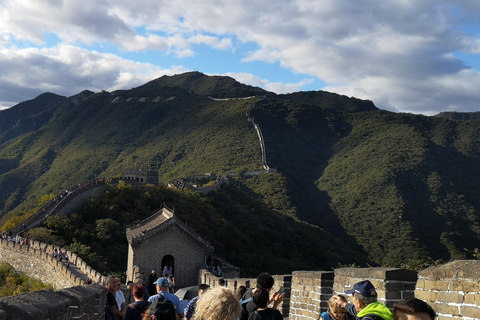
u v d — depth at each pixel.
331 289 12.27
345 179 165.25
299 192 162.88
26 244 59.69
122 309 14.05
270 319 8.70
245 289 12.11
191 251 43.34
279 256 80.12
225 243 73.19
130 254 44.66
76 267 47.72
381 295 9.02
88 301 11.31
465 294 7.30
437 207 132.12
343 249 101.06
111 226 68.38
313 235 99.25
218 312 6.46
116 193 80.94
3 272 55.50
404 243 111.31
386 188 144.62
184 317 11.91
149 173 112.44
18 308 7.09
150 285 36.22
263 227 90.25
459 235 116.12
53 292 9.18
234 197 107.81
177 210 78.88
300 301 13.20
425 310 5.77
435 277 7.86
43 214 73.56
